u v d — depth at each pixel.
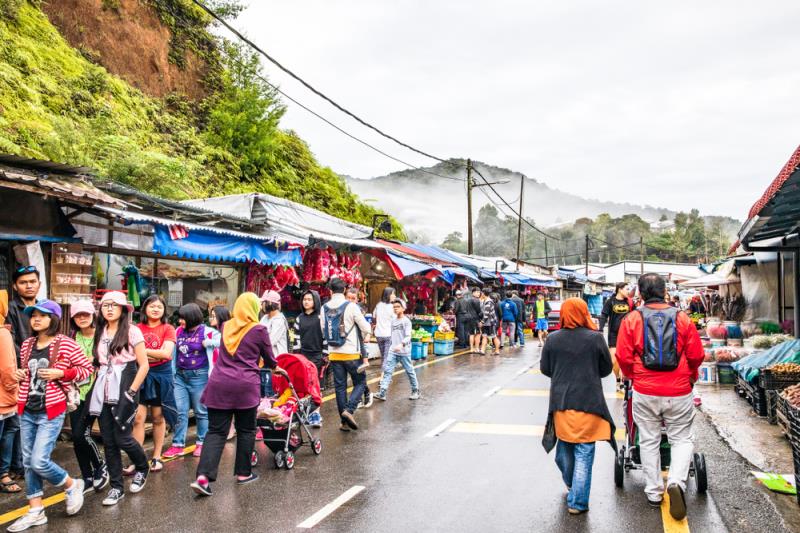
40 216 7.58
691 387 5.42
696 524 5.18
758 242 12.80
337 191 31.59
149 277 9.80
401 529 5.09
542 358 5.79
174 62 26.56
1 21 19.16
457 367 16.19
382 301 11.35
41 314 5.30
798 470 5.67
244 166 25.48
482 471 6.77
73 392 5.42
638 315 5.52
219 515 5.43
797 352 10.10
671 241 120.69
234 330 6.19
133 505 5.70
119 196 8.98
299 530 5.07
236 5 28.98
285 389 7.43
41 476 5.19
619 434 8.59
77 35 22.86
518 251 38.00
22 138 14.28
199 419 7.39
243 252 10.90
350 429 8.83
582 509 5.42
